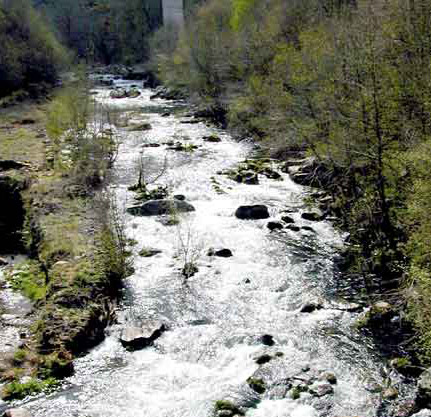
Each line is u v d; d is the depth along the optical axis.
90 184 22.55
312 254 17.22
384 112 15.46
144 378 11.45
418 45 16.69
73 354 12.22
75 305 13.44
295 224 19.59
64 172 23.25
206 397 10.75
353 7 26.11
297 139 21.81
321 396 10.64
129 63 85.44
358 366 11.58
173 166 27.25
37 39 54.88
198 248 17.77
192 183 24.50
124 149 30.56
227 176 25.56
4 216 19.56
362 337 12.65
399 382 10.98
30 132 32.41
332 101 17.47
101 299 14.07
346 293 14.75
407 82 15.89
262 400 10.62
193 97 45.19
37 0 92.12
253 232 19.08
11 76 48.38
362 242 16.92
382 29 17.06
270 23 35.16
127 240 18.02
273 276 15.88
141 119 39.56
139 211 20.58
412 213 12.73
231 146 31.42
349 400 10.52
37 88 50.44
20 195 20.19
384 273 15.20
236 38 39.84
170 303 14.48
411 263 12.55
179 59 48.34
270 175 25.25
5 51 48.72
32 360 11.85
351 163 16.33
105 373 11.62
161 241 18.31
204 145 31.67
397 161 14.65
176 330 13.29
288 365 11.68
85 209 19.50
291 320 13.57
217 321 13.64
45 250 16.47
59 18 89.31
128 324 13.45
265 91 28.00
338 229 18.97
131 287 15.30
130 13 87.75
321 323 13.34
